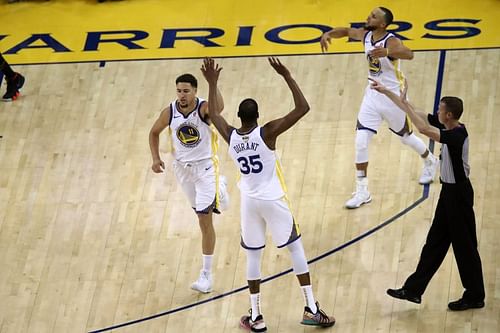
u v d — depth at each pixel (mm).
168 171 24828
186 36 28469
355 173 24203
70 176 24906
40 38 28938
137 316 21766
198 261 22766
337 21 28391
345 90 26172
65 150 25547
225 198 22047
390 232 22766
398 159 24453
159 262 22828
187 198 23484
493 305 20922
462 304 20844
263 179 20094
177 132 21484
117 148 25453
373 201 23500
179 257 22891
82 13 29766
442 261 20938
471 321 20672
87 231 23641
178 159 21766
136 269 22734
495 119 24953
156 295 22156
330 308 21281
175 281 22391
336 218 23250
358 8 28781
